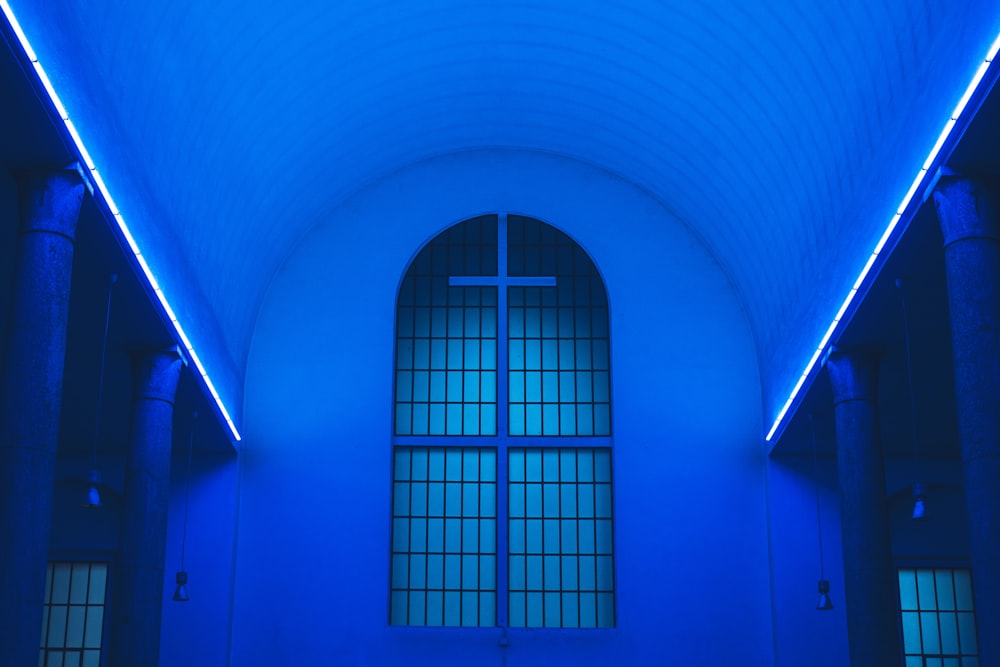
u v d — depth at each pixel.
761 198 22.69
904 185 14.93
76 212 13.38
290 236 26.38
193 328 20.30
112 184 14.76
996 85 11.93
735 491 25.30
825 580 22.77
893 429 24.17
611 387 26.02
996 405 12.78
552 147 27.28
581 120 26.02
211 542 24.56
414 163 27.34
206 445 24.64
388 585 24.72
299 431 25.58
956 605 25.45
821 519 24.94
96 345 19.17
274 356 26.06
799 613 24.31
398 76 23.86
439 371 26.36
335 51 21.59
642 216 27.11
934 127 13.62
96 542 25.17
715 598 24.62
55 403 12.80
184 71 17.20
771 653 24.30
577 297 26.81
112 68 14.65
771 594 24.62
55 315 12.94
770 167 21.55
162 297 17.66
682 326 26.36
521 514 25.56
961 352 13.06
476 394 26.23
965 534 25.59
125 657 17.72
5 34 11.02
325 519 25.03
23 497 12.36
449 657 24.28
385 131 25.67
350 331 26.28
